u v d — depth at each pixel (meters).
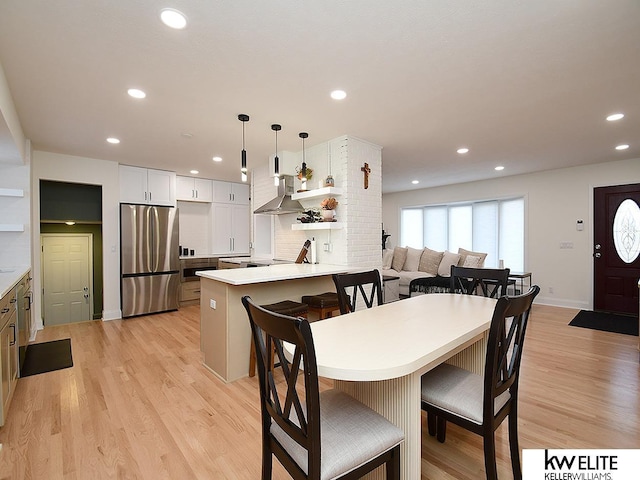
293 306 2.82
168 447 1.83
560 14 1.68
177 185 5.90
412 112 3.00
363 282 2.25
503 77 2.35
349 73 2.29
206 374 2.83
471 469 1.66
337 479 1.06
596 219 5.10
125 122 3.21
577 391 2.46
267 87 2.50
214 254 6.41
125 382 2.66
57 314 5.01
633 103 2.80
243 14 1.68
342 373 1.06
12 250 3.59
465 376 1.62
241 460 1.73
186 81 2.40
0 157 3.29
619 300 4.91
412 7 1.63
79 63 2.14
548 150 4.30
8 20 1.70
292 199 4.24
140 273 4.93
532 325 4.27
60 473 1.62
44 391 2.49
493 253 6.34
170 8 1.63
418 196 7.51
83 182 4.54
